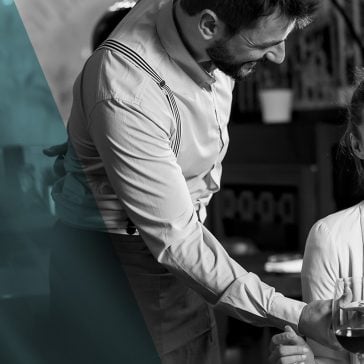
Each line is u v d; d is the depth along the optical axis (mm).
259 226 6516
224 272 2129
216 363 2650
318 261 2455
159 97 2184
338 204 5777
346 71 6316
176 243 2168
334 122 6152
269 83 6852
